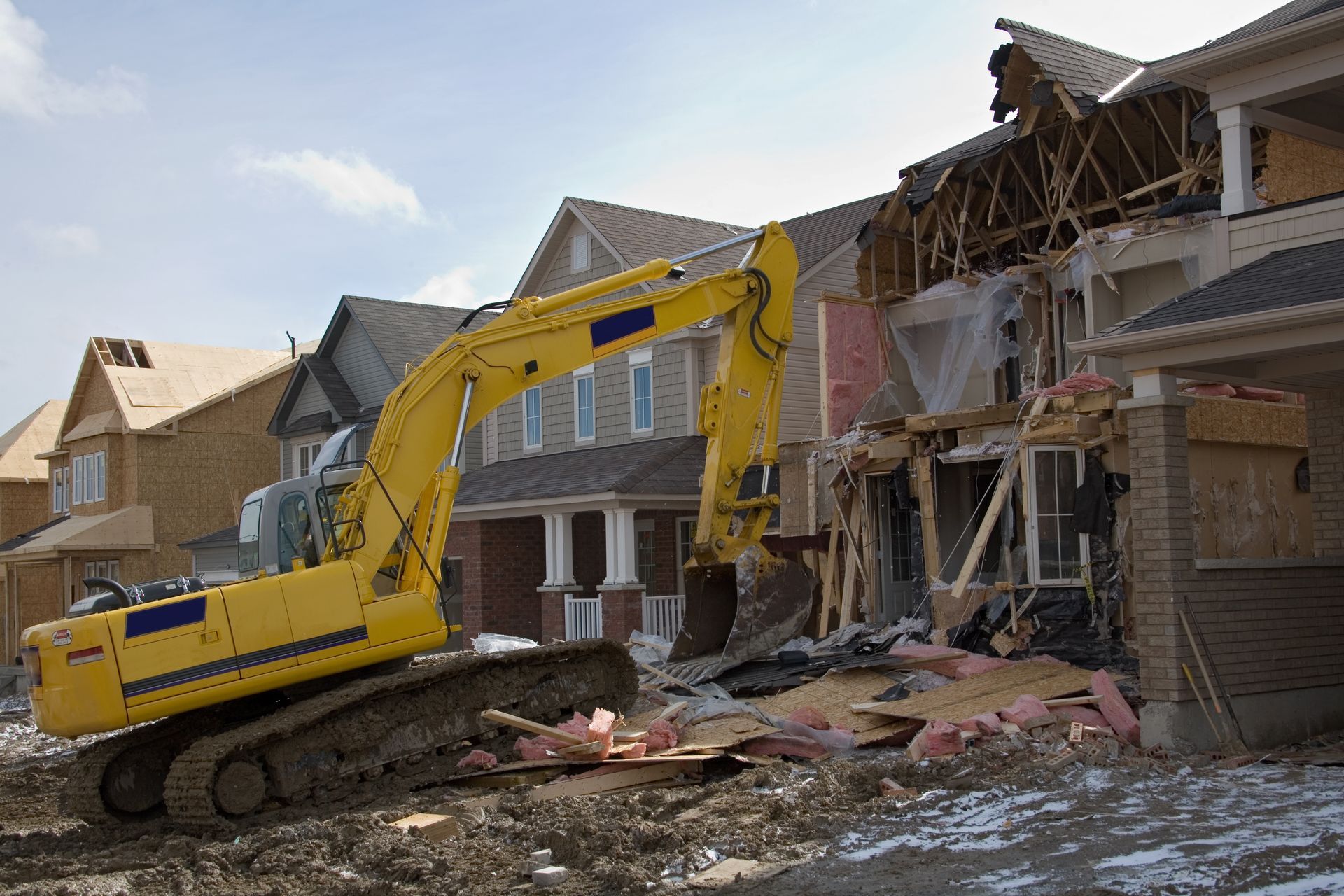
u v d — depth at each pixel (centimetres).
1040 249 1855
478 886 793
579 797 1016
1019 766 996
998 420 1470
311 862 873
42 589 3947
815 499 1716
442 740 1137
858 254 2462
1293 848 725
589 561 2594
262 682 1062
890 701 1190
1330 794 866
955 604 1438
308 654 1080
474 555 2525
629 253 2456
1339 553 1238
